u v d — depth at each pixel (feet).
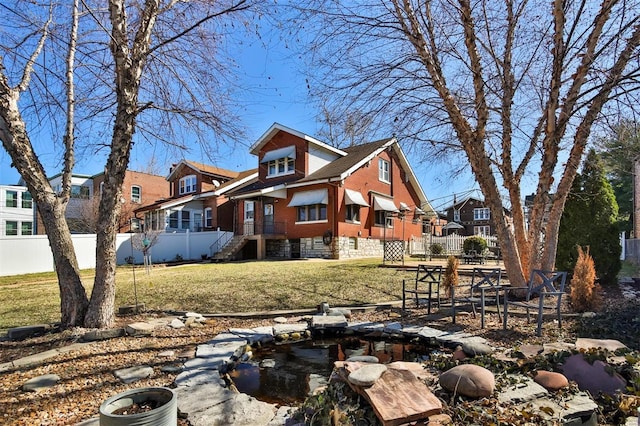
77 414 10.43
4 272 53.31
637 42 22.08
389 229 78.23
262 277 37.96
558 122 25.64
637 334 16.84
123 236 68.85
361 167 72.43
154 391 9.02
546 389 10.05
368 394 9.16
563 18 24.20
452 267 23.66
